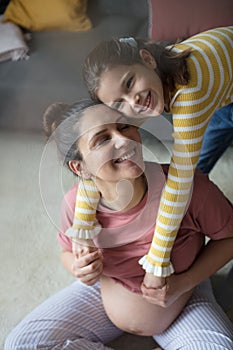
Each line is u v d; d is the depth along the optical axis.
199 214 1.19
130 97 1.06
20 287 1.56
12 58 2.02
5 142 1.90
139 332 1.29
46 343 1.24
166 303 1.20
